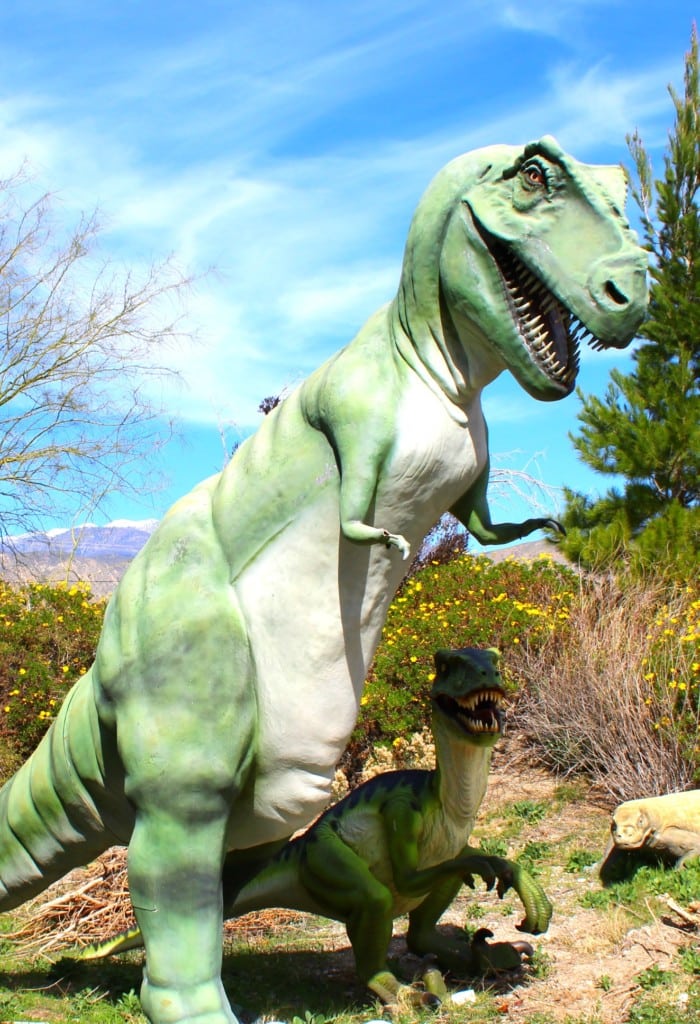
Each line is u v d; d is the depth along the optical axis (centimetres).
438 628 967
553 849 738
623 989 459
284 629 380
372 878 460
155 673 376
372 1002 462
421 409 369
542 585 1055
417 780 483
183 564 386
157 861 373
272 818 395
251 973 511
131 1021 430
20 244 1479
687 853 617
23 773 450
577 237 354
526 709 943
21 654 984
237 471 395
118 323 1509
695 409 1424
